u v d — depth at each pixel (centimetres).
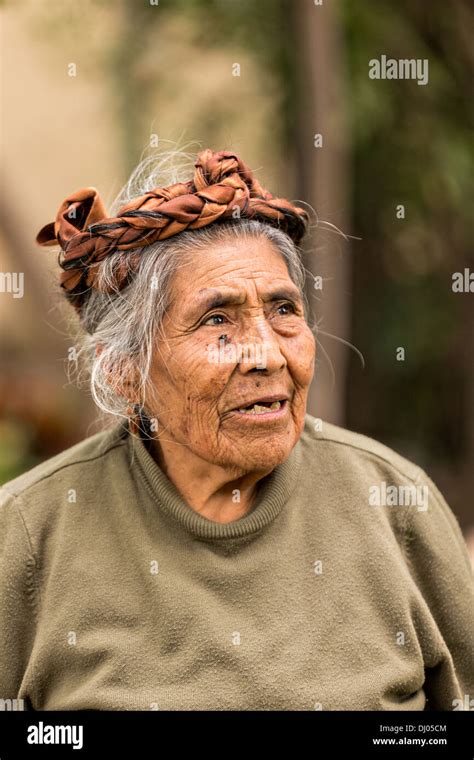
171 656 177
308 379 181
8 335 1040
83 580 184
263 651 176
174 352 176
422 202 589
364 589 186
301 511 192
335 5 405
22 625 189
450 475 652
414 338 637
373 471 202
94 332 194
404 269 643
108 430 207
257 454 175
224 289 174
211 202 178
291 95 482
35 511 192
